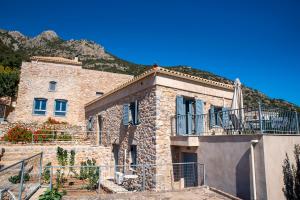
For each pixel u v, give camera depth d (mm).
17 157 13234
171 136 10719
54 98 23359
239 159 7949
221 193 8367
